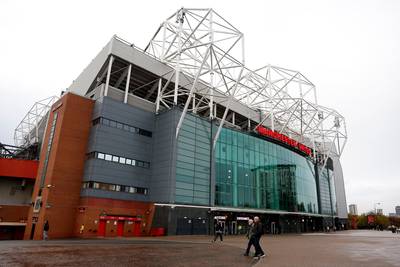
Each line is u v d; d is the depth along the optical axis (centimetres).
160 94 4775
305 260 1451
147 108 4659
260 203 5388
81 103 4003
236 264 1326
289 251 1931
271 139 6094
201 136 4678
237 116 6475
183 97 5628
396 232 6003
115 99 4134
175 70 4838
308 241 3012
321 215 7338
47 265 1191
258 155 5712
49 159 3816
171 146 4178
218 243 2617
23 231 4388
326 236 4281
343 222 9825
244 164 5328
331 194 8700
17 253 1543
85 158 3866
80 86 5303
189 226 4081
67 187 3628
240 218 4912
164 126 4397
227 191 4834
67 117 3831
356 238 3631
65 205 3566
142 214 4059
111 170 3847
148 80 4962
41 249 1770
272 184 5853
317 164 8069
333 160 10344
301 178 6931
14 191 4575
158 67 4816
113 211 3734
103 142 3838
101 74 4650
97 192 3641
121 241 2703
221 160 4906
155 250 1903
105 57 4356
